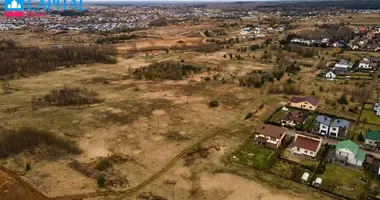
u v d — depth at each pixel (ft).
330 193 148.36
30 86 329.31
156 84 333.21
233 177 162.30
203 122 230.89
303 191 150.41
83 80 352.90
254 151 189.26
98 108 257.14
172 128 220.43
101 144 195.93
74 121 228.84
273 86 309.22
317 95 288.92
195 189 152.56
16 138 188.85
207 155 184.24
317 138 193.88
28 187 150.30
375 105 249.96
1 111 250.37
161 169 170.09
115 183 155.74
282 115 244.83
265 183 157.07
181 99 281.54
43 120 230.48
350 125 224.74
